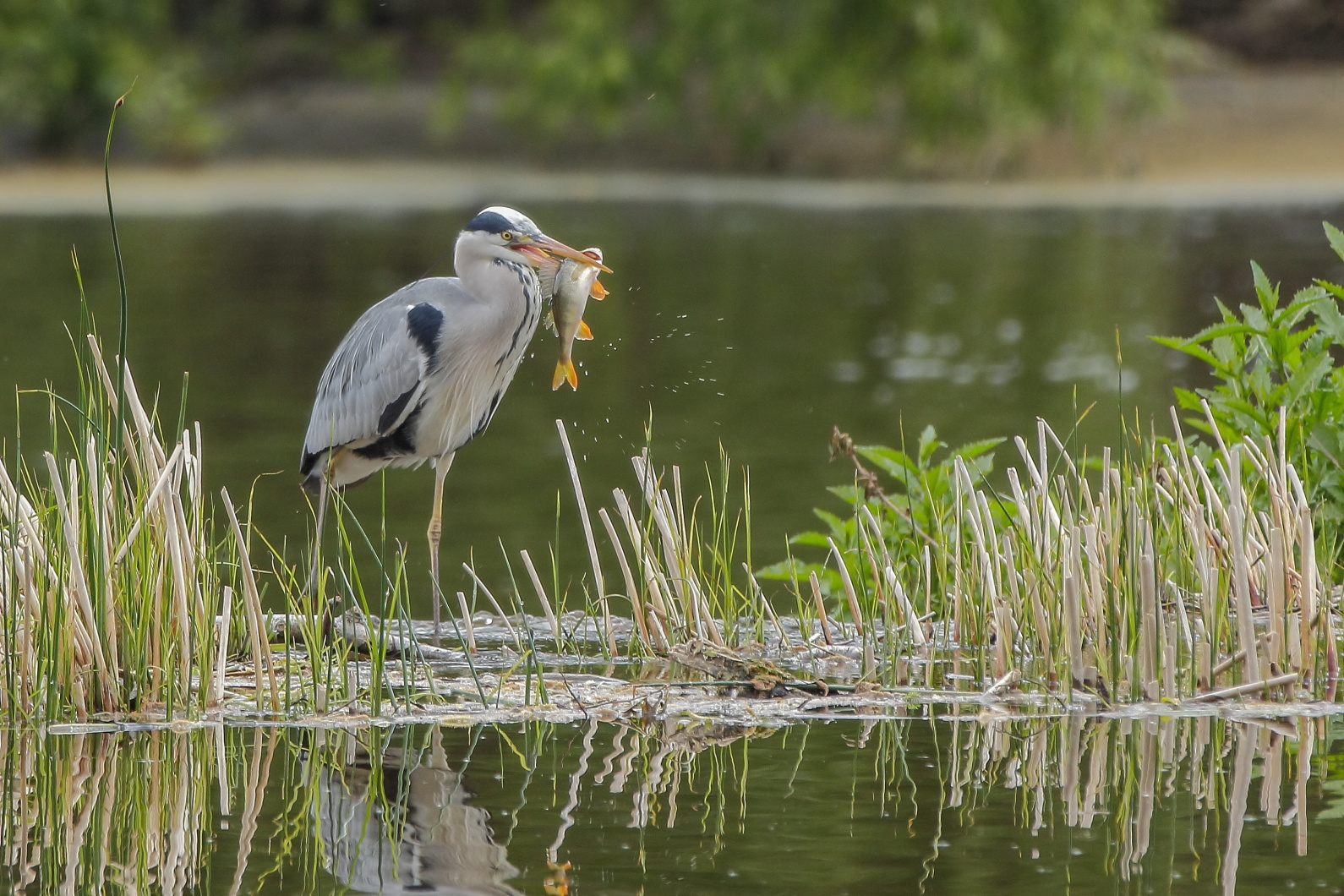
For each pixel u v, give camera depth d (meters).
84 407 8.54
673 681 8.96
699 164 50.62
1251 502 10.12
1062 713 8.26
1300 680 8.57
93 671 8.33
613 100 45.97
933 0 41.72
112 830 6.60
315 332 24.75
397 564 9.02
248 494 16.23
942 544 10.48
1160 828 6.55
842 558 10.57
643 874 6.09
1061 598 9.05
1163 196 41.16
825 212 40.19
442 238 35.06
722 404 20.78
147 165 50.53
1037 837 6.47
